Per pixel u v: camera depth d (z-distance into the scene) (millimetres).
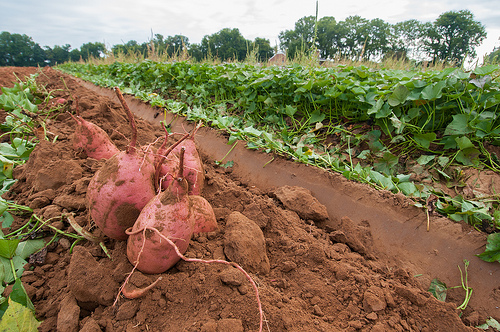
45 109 5523
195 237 2324
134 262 1917
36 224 2434
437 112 3936
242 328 1689
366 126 4434
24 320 1684
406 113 4199
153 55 13070
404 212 2928
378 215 3020
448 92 3742
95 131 3129
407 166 3680
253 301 1834
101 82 10984
